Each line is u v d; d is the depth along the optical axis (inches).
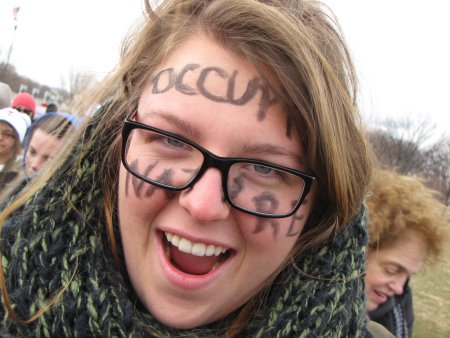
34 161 25.9
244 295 12.9
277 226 12.0
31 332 12.2
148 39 13.6
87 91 15.9
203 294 12.2
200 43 11.9
